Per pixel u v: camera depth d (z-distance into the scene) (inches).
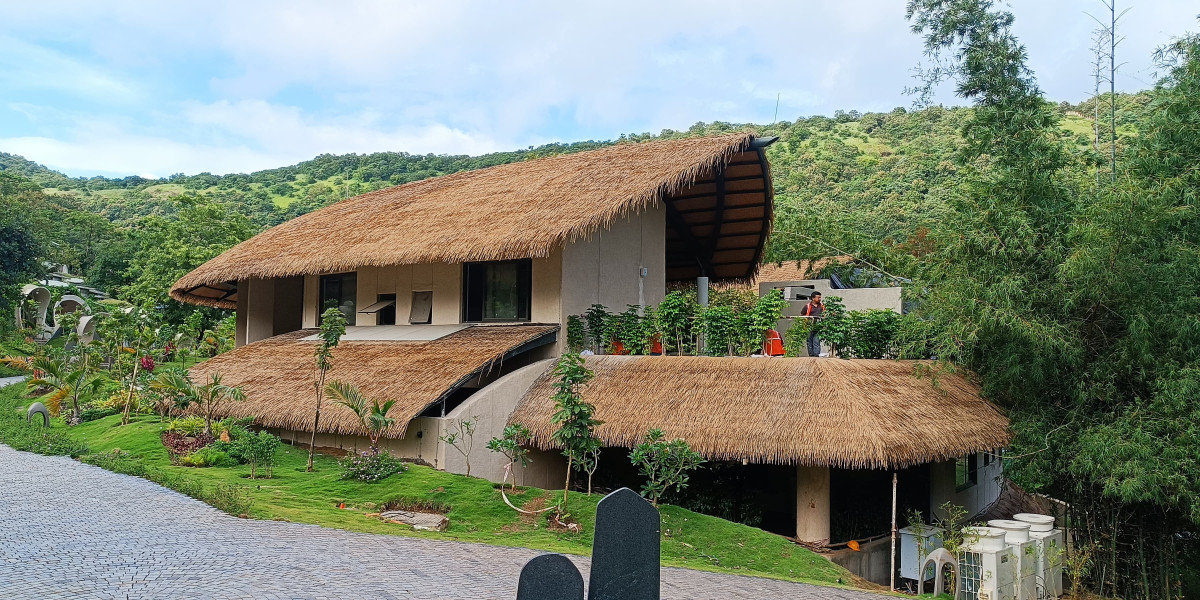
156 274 1673.2
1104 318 629.6
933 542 573.9
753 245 964.6
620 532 213.2
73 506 438.6
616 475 673.0
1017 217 610.9
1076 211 643.5
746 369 614.2
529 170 893.8
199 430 689.6
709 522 540.4
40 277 1951.3
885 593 462.6
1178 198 594.6
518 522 508.4
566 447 553.0
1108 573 639.1
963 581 495.2
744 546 516.4
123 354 951.0
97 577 306.5
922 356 708.7
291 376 751.7
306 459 650.8
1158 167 605.9
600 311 755.4
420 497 534.3
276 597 294.7
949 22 658.8
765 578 446.0
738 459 542.6
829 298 701.3
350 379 700.0
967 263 643.5
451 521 502.9
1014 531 523.5
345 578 329.7
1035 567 538.6
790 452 528.1
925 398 614.5
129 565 326.0
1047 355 615.8
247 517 436.8
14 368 1333.7
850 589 452.8
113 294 2292.1
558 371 547.8
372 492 547.2
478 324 772.0
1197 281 589.3
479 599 315.9
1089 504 654.5
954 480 740.7
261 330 984.9
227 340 1350.9
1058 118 703.7
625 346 733.3
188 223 1796.3
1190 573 658.2
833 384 567.8
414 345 741.9
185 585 301.6
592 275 772.0
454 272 799.1
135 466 557.3
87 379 944.3
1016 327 591.8
